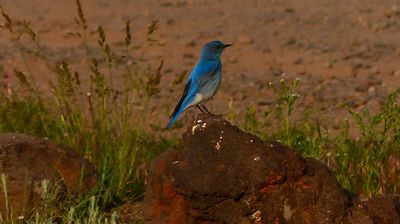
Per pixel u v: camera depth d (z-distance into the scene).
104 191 12.68
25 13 25.89
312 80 20.08
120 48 22.70
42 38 23.58
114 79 19.84
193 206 10.26
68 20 25.23
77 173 12.30
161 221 10.52
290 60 21.73
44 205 11.39
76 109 14.40
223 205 10.14
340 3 26.50
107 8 26.47
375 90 19.19
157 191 10.56
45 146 12.31
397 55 21.89
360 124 13.13
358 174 12.90
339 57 21.83
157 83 13.85
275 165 10.00
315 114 17.36
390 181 12.76
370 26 24.28
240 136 10.12
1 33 24.06
